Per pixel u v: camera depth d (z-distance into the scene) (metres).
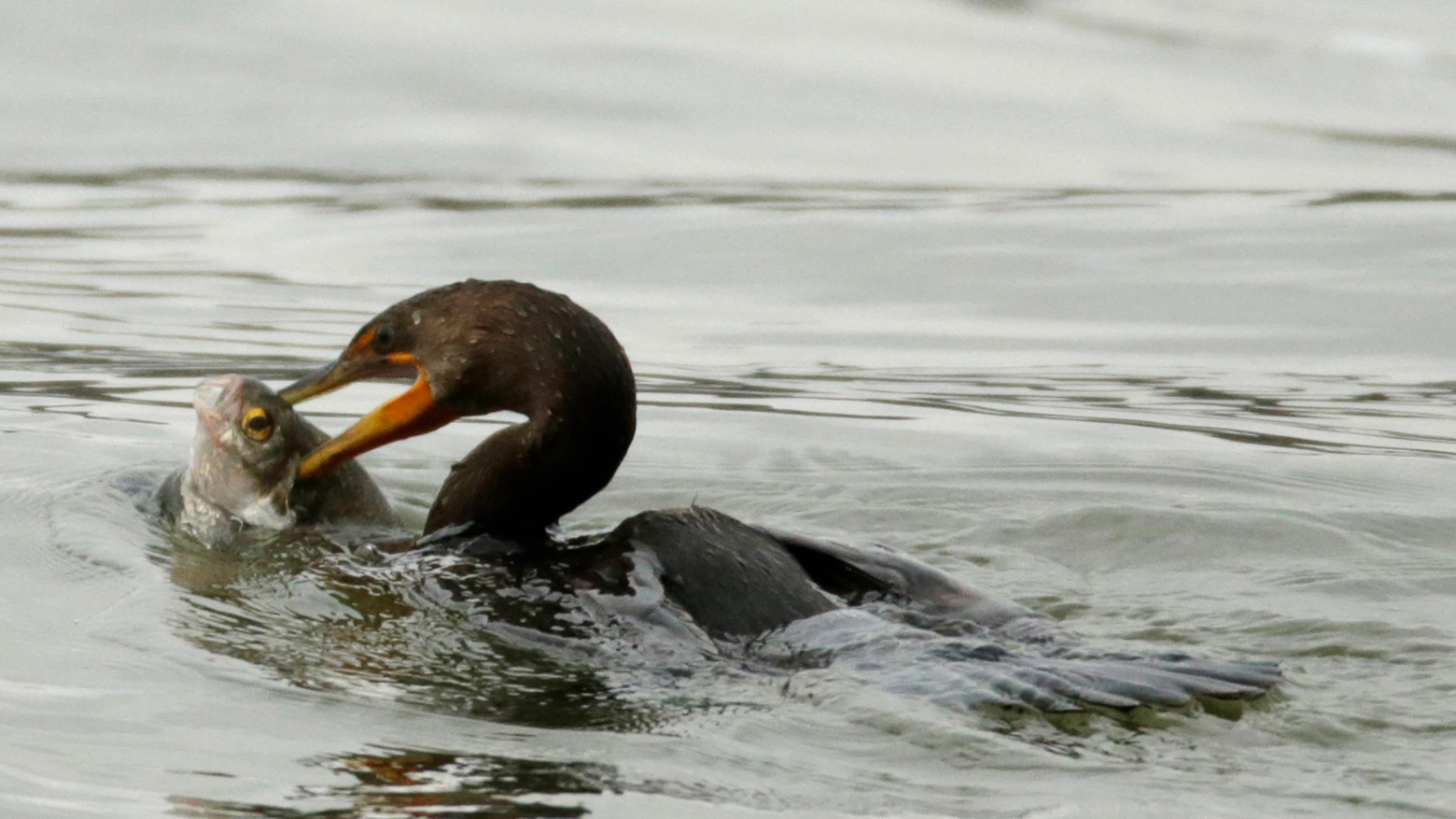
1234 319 16.30
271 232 19.84
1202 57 32.75
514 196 21.77
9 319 15.70
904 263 18.42
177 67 28.58
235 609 8.27
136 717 6.96
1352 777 6.52
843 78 29.89
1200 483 11.39
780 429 12.66
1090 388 14.07
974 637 7.81
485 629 7.95
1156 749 6.72
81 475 10.63
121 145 24.38
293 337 15.27
